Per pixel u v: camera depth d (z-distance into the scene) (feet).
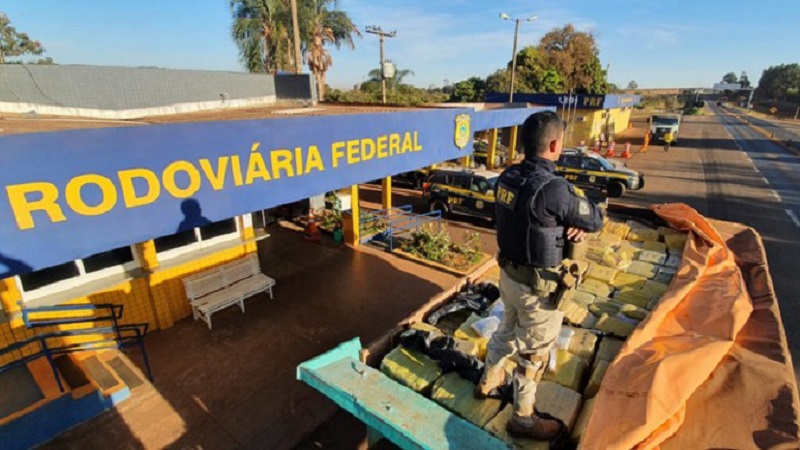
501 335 7.78
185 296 24.54
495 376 8.04
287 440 16.58
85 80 24.32
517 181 6.58
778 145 107.14
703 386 7.19
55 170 7.85
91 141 8.25
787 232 39.75
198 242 25.05
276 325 24.35
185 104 29.19
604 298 12.30
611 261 14.53
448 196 45.91
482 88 144.46
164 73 27.61
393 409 7.49
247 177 11.39
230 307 26.27
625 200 52.80
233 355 21.63
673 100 345.31
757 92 415.44
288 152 12.51
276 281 29.94
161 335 23.15
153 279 22.85
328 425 17.30
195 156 10.07
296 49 57.36
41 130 8.77
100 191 8.54
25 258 7.71
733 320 8.77
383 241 37.63
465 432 6.97
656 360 7.39
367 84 131.64
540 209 6.18
